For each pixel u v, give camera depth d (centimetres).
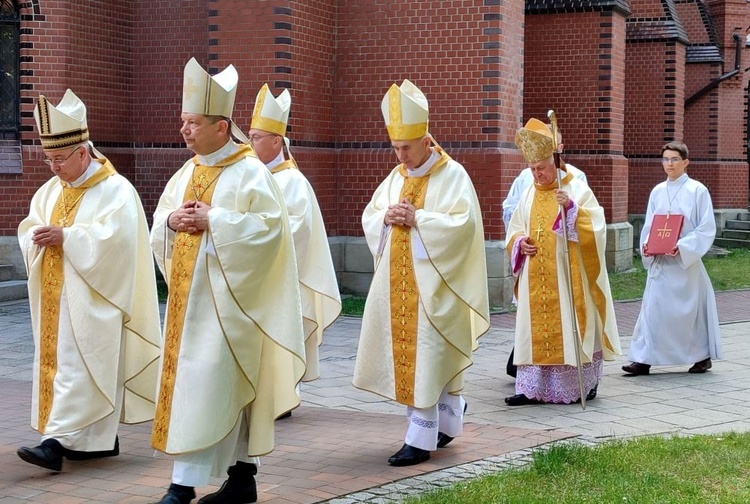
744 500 551
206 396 529
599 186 1778
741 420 783
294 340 556
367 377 663
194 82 544
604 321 852
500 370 985
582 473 605
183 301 541
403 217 646
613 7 1734
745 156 2544
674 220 967
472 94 1398
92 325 625
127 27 1530
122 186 650
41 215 656
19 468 640
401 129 649
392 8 1436
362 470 628
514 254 852
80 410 624
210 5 1384
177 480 529
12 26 1423
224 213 538
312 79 1425
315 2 1423
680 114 2236
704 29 2505
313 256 802
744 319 1345
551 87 1783
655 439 691
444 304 647
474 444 694
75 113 640
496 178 1382
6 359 1015
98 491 589
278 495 574
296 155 1386
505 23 1397
